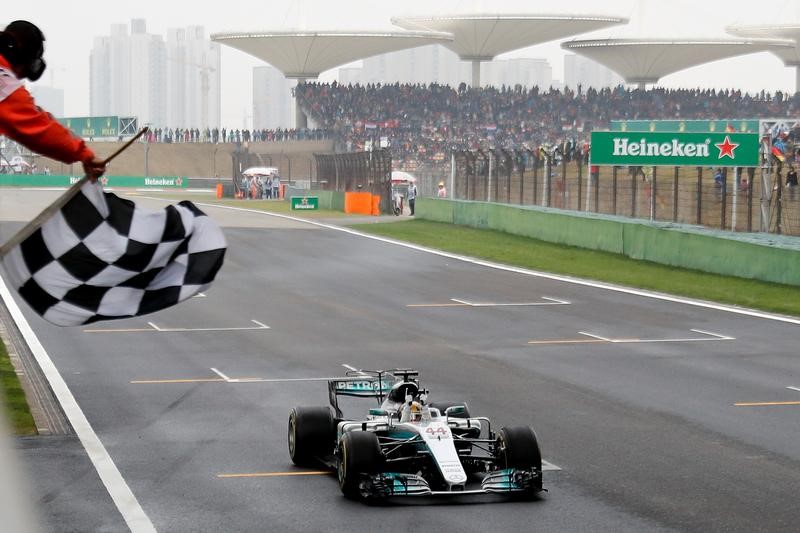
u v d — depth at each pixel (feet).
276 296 202.28
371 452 74.18
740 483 80.18
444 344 151.02
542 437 95.66
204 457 88.69
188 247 26.43
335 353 143.43
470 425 77.77
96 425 100.94
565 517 70.74
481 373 128.36
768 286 207.00
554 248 276.62
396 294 205.46
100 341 153.58
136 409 108.37
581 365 134.41
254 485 79.77
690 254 233.35
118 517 71.51
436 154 631.56
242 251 277.23
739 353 143.84
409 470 77.66
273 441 94.58
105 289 25.68
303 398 114.42
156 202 495.00
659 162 267.59
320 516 71.46
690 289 208.85
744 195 311.27
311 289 212.02
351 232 330.13
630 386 120.57
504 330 164.04
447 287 215.72
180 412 107.14
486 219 325.62
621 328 165.99
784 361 137.69
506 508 72.84
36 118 20.15
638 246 251.39
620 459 87.61
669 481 80.69
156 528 69.10
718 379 125.08
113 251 25.38
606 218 271.49
